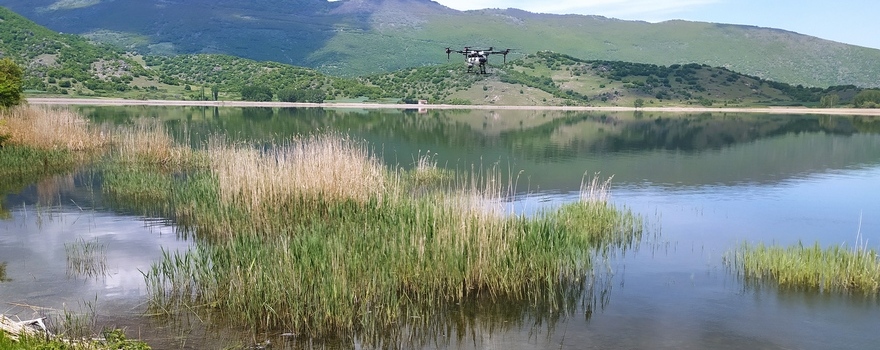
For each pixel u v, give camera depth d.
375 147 43.25
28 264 14.55
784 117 100.19
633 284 14.14
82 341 9.53
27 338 9.09
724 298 13.34
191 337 10.81
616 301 13.10
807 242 18.28
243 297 11.72
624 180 29.88
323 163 18.75
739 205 23.81
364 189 18.09
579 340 11.23
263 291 11.70
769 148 46.28
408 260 13.19
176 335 10.87
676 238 18.34
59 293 12.70
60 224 18.56
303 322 11.30
